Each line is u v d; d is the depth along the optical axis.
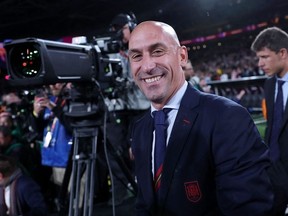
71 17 10.91
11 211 2.19
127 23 2.17
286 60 1.90
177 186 1.03
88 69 1.70
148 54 1.01
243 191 0.92
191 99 1.09
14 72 1.47
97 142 1.96
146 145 1.15
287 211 1.63
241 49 15.09
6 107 3.48
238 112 1.01
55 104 2.26
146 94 1.05
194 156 1.03
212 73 13.34
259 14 13.23
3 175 2.23
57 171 2.81
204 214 1.03
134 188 2.02
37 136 2.93
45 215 2.25
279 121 1.89
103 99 1.83
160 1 10.19
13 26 11.31
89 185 1.81
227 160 0.97
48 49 1.44
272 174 1.58
